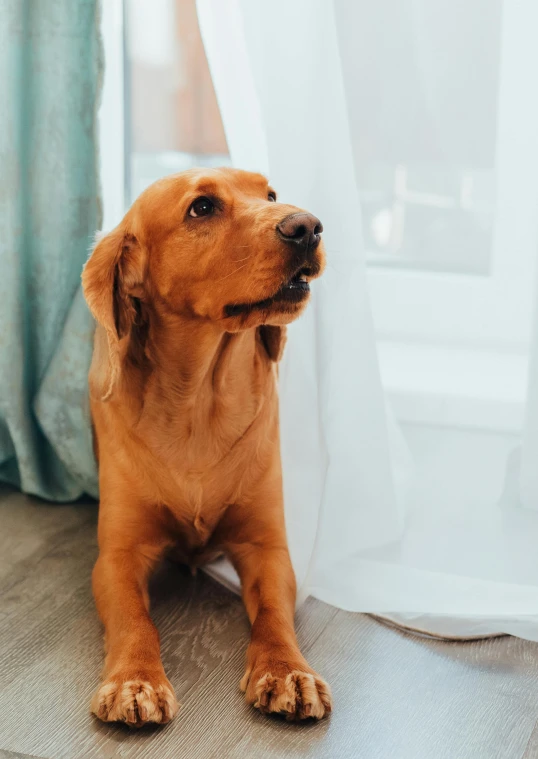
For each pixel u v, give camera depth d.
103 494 1.85
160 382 1.77
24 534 2.20
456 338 2.67
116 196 2.32
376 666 1.66
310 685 1.47
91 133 2.18
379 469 1.96
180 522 1.83
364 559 1.96
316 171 1.86
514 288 2.56
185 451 1.78
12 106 2.15
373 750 1.41
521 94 2.33
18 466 2.43
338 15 1.98
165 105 2.76
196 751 1.40
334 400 1.87
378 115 2.37
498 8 2.24
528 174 2.43
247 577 1.81
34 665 1.64
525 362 2.60
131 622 1.61
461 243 2.56
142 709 1.42
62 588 1.94
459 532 2.06
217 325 1.66
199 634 1.76
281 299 1.58
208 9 1.90
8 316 2.24
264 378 1.84
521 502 2.14
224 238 1.62
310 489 1.94
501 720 1.50
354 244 1.87
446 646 1.74
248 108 1.96
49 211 2.24
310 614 1.85
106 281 1.70
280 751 1.41
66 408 2.28
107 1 2.12
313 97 1.83
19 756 1.39
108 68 2.17
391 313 2.70
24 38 2.14
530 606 1.77
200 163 2.83
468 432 2.42
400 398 2.45
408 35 2.26
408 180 2.48
